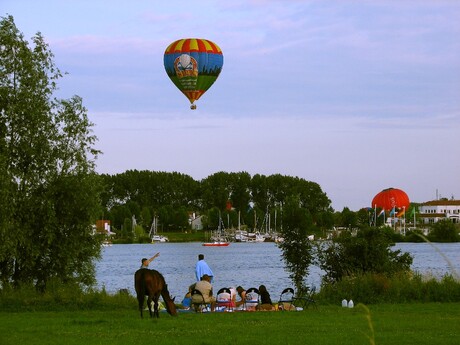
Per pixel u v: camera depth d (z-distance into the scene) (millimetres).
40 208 37750
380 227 45125
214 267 115500
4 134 38969
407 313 29875
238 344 21250
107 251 199750
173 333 23516
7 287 36250
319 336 22797
